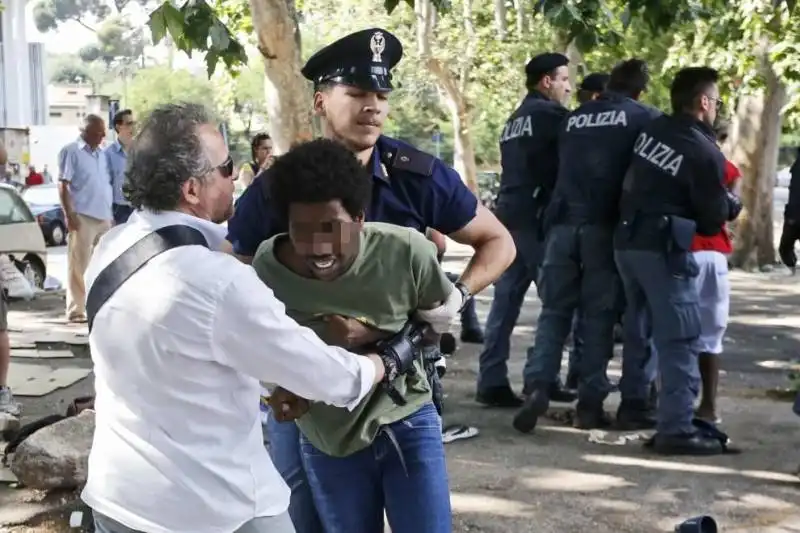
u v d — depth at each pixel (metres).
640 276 5.82
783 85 15.93
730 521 4.88
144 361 2.29
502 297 7.01
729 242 6.41
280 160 2.64
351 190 2.60
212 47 5.49
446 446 6.12
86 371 8.40
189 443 2.30
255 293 2.31
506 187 6.89
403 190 3.12
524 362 8.85
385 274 2.75
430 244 2.82
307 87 7.72
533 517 4.93
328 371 2.40
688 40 15.05
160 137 2.39
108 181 10.55
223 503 2.32
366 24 23.83
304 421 2.92
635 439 6.20
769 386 7.93
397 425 2.87
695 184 5.63
